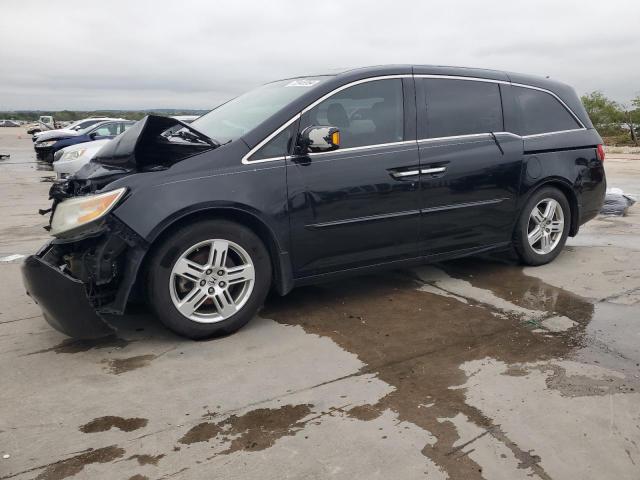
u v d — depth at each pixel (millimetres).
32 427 2650
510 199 4805
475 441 2506
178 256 3441
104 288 3416
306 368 3240
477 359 3340
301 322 3938
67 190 3635
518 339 3623
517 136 4828
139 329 3822
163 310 3453
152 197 3330
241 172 3584
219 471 2320
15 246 6457
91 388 3016
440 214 4398
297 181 3746
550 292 4531
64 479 2277
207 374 3174
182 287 3561
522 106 4938
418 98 4336
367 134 4086
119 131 17062
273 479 2266
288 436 2561
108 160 3684
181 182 3414
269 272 3783
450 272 5109
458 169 4430
